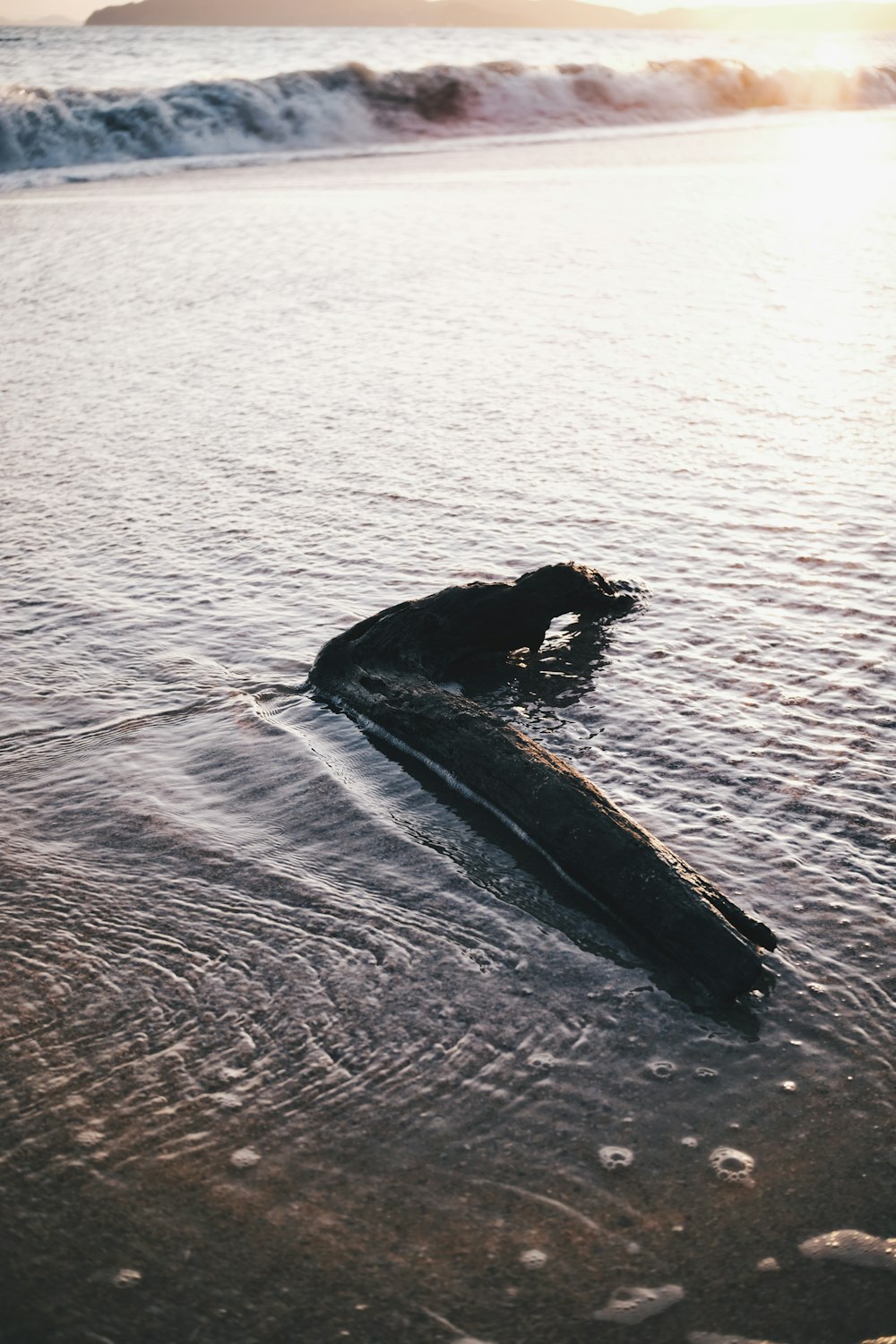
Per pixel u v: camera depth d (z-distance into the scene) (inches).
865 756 182.2
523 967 141.8
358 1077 124.6
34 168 1083.3
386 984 139.3
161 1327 96.6
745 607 235.9
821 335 442.9
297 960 144.1
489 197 821.2
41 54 2110.0
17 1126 119.0
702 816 168.9
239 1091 123.1
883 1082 121.5
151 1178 111.8
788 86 1638.8
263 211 787.4
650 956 143.2
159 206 820.6
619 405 369.4
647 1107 119.4
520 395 383.9
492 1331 95.7
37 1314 97.8
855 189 833.5
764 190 834.2
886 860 157.5
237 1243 104.4
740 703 200.4
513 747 175.3
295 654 225.8
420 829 171.5
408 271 589.0
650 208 758.5
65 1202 109.3
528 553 264.5
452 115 1312.7
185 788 183.8
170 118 1151.6
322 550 272.7
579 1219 106.1
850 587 241.1
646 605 239.1
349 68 1274.6
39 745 197.0
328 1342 94.9
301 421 369.7
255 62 1975.9
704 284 541.6
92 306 544.1
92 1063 127.9
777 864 157.5
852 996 133.8
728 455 321.7
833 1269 100.9
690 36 3198.8
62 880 161.0
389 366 426.3
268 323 501.7
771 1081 122.3
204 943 147.7
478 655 219.3
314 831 171.9
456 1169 112.0
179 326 502.6
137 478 326.6
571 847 155.5
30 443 361.1
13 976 142.3
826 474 304.5
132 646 232.2
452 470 319.6
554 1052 127.6
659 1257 102.3
